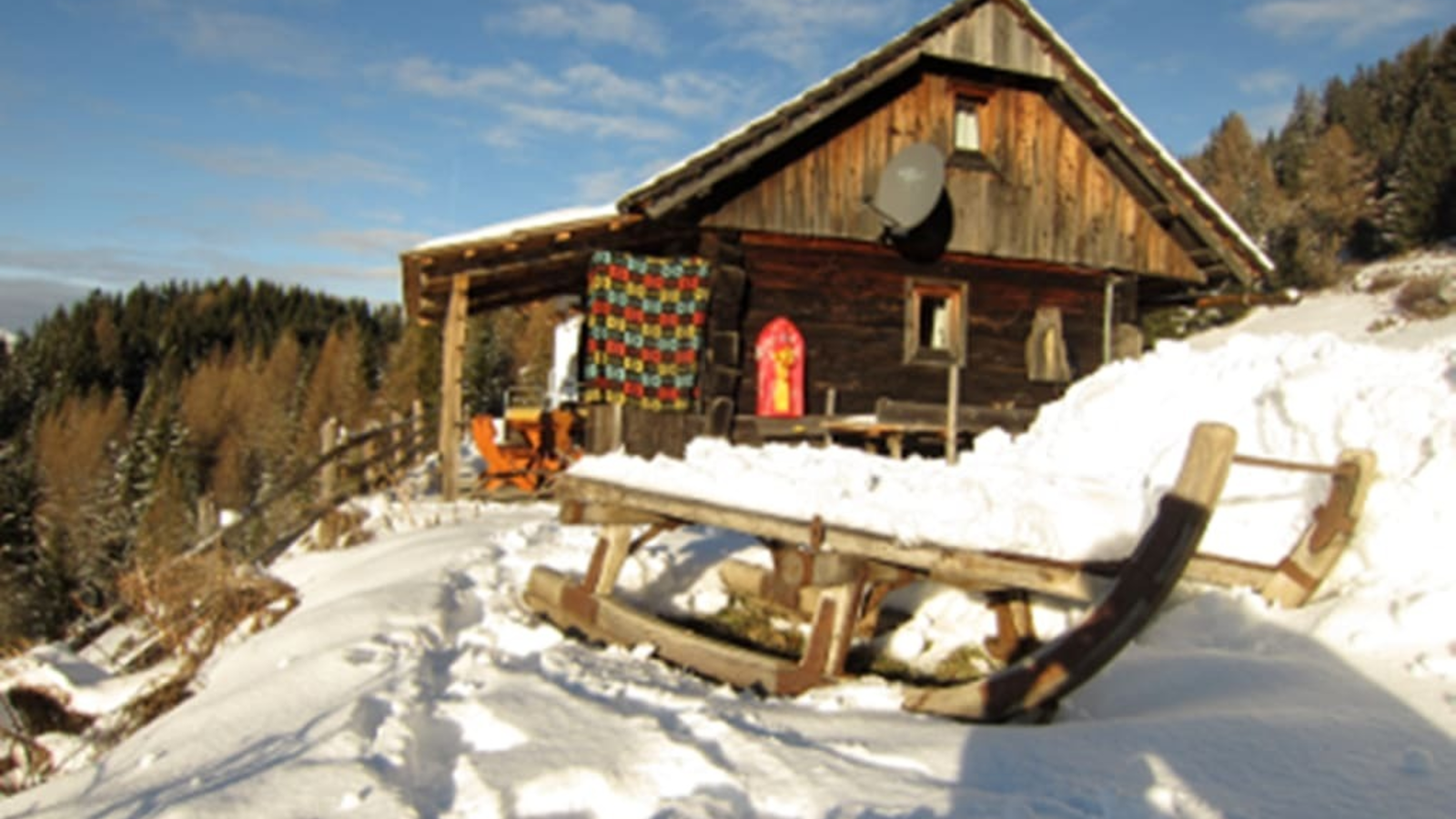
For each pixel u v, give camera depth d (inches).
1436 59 2738.7
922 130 421.1
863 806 107.0
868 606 209.6
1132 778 109.3
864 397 416.2
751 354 398.9
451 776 123.2
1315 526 163.6
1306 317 1636.3
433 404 1877.5
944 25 402.9
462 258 388.8
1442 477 167.3
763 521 180.7
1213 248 445.1
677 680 179.9
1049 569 149.7
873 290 420.5
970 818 101.3
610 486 219.8
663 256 434.3
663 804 111.9
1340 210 2295.8
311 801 114.3
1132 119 425.1
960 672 196.9
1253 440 207.8
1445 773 101.3
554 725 137.8
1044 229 441.4
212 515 378.0
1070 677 134.8
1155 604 131.9
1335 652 143.7
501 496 458.9
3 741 212.8
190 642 254.2
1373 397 186.4
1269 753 111.2
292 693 169.6
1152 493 170.6
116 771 155.3
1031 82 438.6
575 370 816.3
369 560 301.3
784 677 169.2
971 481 189.5
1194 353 247.0
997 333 442.3
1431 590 148.7
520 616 231.5
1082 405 253.9
